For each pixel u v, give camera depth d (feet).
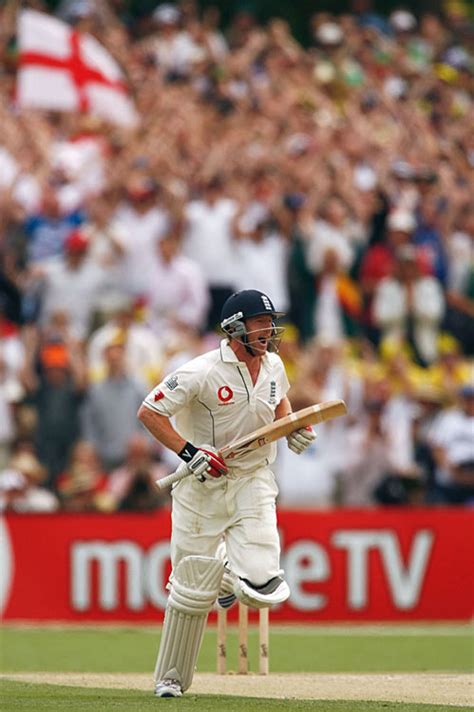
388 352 185.98
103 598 144.36
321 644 127.13
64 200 185.06
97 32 215.92
